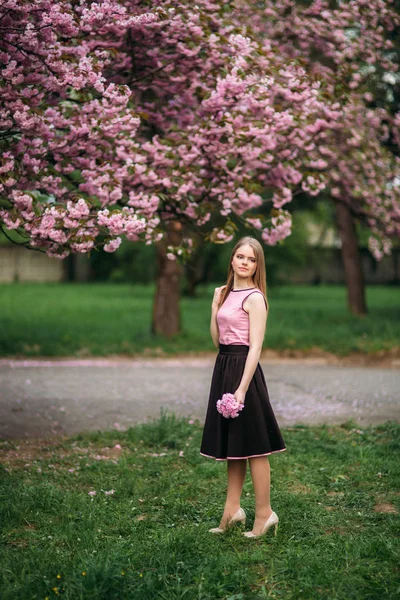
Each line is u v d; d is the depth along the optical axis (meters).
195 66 6.27
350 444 6.14
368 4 8.05
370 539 3.94
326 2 8.36
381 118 8.84
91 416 7.37
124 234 5.81
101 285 34.75
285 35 8.55
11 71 5.09
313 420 7.25
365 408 7.88
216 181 6.39
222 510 4.48
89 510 4.38
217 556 3.69
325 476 5.21
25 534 4.05
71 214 5.06
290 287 36.47
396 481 5.02
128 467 5.40
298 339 13.54
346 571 3.54
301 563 3.61
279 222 6.47
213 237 6.36
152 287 32.81
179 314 14.21
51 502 4.52
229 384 3.99
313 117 7.11
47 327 15.33
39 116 5.22
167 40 5.96
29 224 5.12
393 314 18.98
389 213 9.02
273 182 6.95
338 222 18.84
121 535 4.09
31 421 7.09
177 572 3.49
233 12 7.11
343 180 8.69
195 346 12.99
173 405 7.99
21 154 5.49
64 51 5.25
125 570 3.47
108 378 9.84
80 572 3.39
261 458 4.02
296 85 6.35
